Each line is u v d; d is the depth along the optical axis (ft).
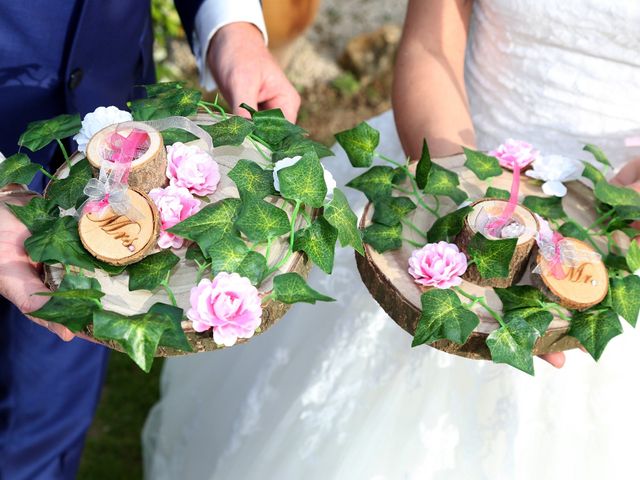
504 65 4.66
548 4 4.23
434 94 4.65
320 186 3.29
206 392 6.37
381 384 4.65
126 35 5.05
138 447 7.22
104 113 3.66
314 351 5.15
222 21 5.06
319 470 4.66
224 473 5.32
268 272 3.21
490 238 3.31
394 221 3.59
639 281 3.45
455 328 3.19
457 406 4.37
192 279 3.26
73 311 3.01
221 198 3.47
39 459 5.94
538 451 4.25
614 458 4.22
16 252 3.46
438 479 4.33
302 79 10.34
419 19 4.87
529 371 3.16
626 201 3.67
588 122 4.46
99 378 5.90
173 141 3.56
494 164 3.83
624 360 4.24
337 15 11.23
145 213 3.26
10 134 4.88
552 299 3.33
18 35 4.57
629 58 4.20
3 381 5.63
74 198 3.38
